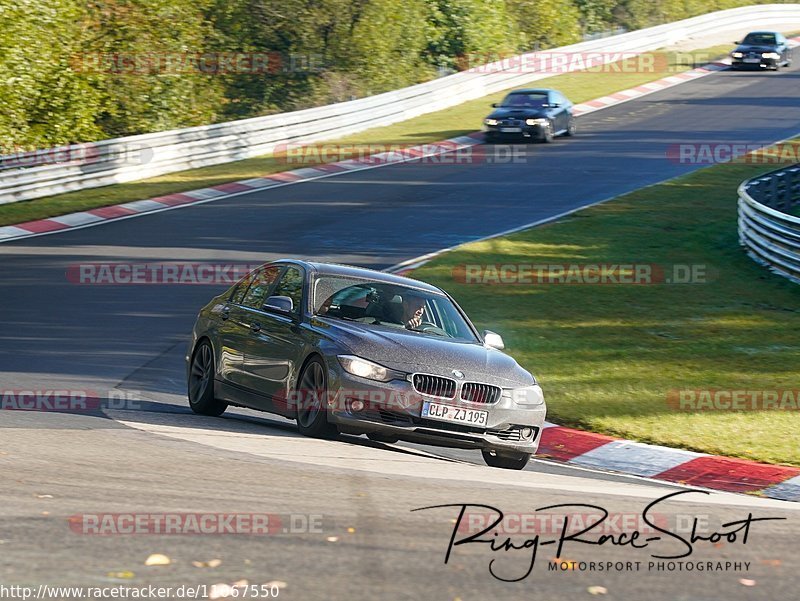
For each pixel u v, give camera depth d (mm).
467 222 80438
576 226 79562
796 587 18000
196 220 80000
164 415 34062
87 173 91500
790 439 36969
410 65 160500
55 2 120625
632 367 46656
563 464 33844
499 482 26438
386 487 23828
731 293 62250
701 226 80562
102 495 21188
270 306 31828
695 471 33562
